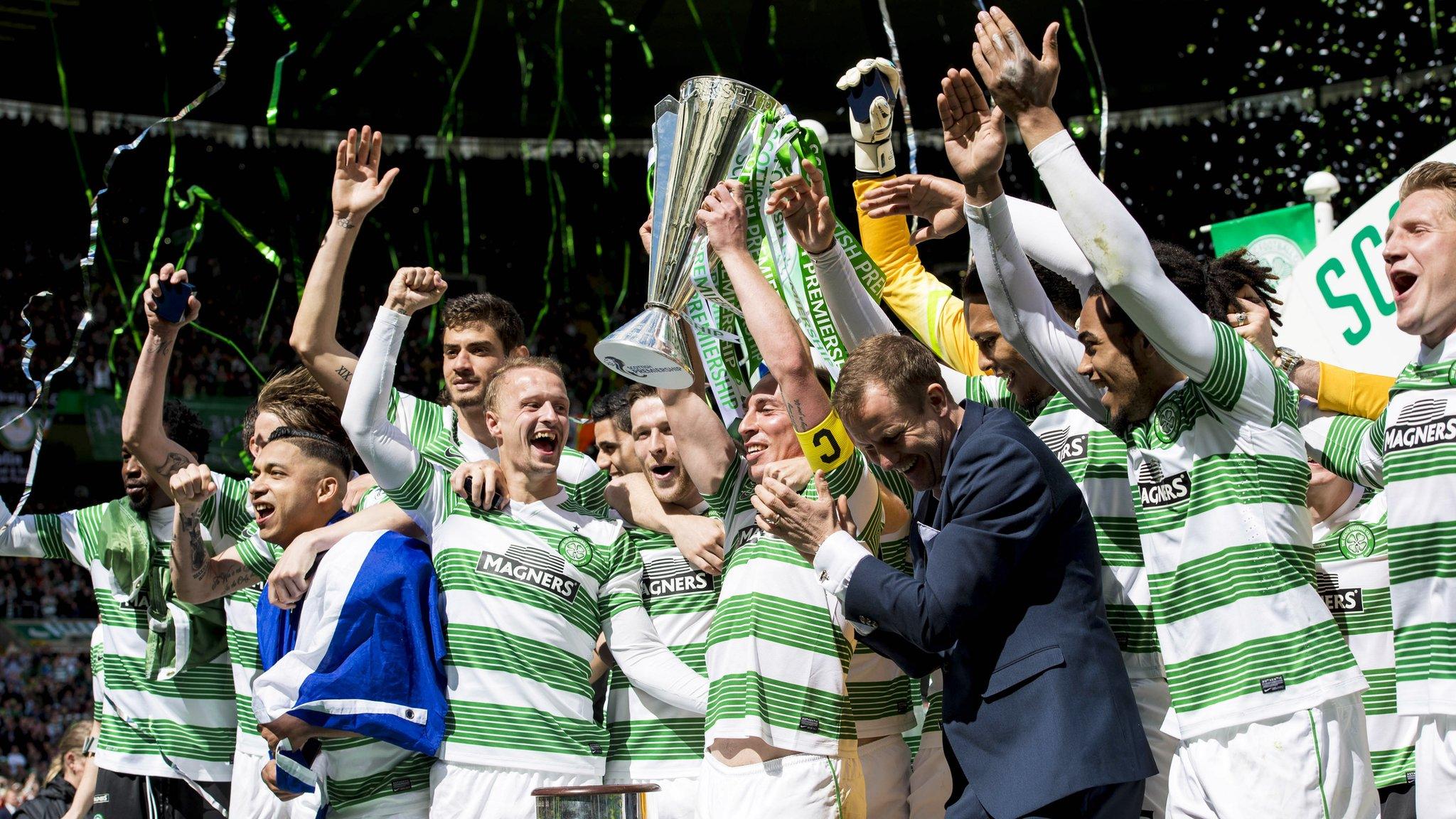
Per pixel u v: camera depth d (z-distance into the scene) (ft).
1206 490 8.21
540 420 10.32
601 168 56.85
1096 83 48.06
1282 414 8.16
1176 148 48.73
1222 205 48.03
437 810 9.91
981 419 8.21
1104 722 7.65
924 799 10.33
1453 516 8.11
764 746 9.23
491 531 10.34
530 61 48.44
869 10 43.16
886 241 12.63
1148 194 49.03
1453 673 8.05
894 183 9.87
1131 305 8.02
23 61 45.32
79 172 50.85
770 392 9.79
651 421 11.19
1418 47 41.91
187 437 13.42
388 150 54.75
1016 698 7.78
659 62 48.55
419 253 55.42
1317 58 44.14
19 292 49.78
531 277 56.54
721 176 9.77
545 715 9.99
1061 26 44.32
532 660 10.03
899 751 10.01
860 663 9.86
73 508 48.32
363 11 44.55
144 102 48.73
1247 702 7.98
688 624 11.19
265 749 12.25
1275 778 7.87
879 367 8.20
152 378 12.21
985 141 8.61
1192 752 8.27
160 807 13.07
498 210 56.29
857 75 10.54
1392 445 8.45
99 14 42.68
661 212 9.68
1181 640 8.30
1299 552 8.09
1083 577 7.97
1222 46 44.60
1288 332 14.55
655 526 11.07
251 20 44.16
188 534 11.52
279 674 9.89
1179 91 48.03
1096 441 9.61
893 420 8.16
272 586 10.37
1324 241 14.29
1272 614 7.99
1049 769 7.55
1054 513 7.93
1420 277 8.31
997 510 7.80
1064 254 9.71
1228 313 10.38
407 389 53.52
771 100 9.85
